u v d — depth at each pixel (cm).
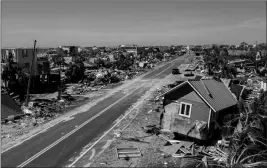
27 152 1967
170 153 1984
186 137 2228
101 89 4875
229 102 2295
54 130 2484
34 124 2622
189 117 2198
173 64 10188
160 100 3797
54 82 5247
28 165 1762
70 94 4316
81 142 2194
